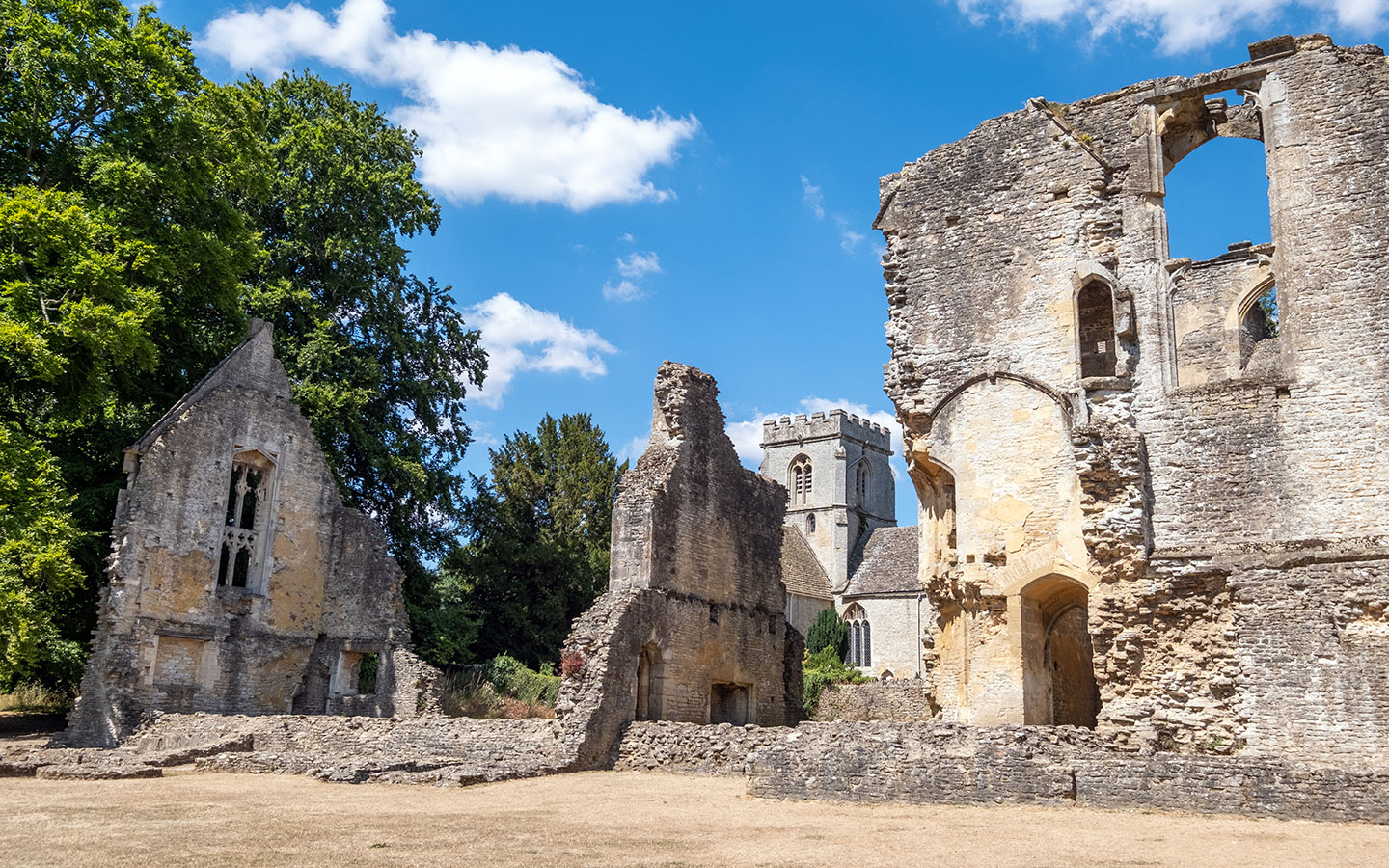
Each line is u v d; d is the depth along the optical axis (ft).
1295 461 66.39
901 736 57.11
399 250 124.98
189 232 91.71
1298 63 72.02
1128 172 76.69
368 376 115.03
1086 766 50.93
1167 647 66.54
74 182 88.02
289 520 104.47
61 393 79.97
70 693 107.34
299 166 119.96
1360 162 68.85
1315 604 61.16
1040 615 76.38
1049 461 74.49
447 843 38.29
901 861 34.99
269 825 42.86
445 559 142.82
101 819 44.42
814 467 297.94
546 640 142.72
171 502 95.25
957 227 81.66
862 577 237.25
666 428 93.61
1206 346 107.96
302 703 103.19
